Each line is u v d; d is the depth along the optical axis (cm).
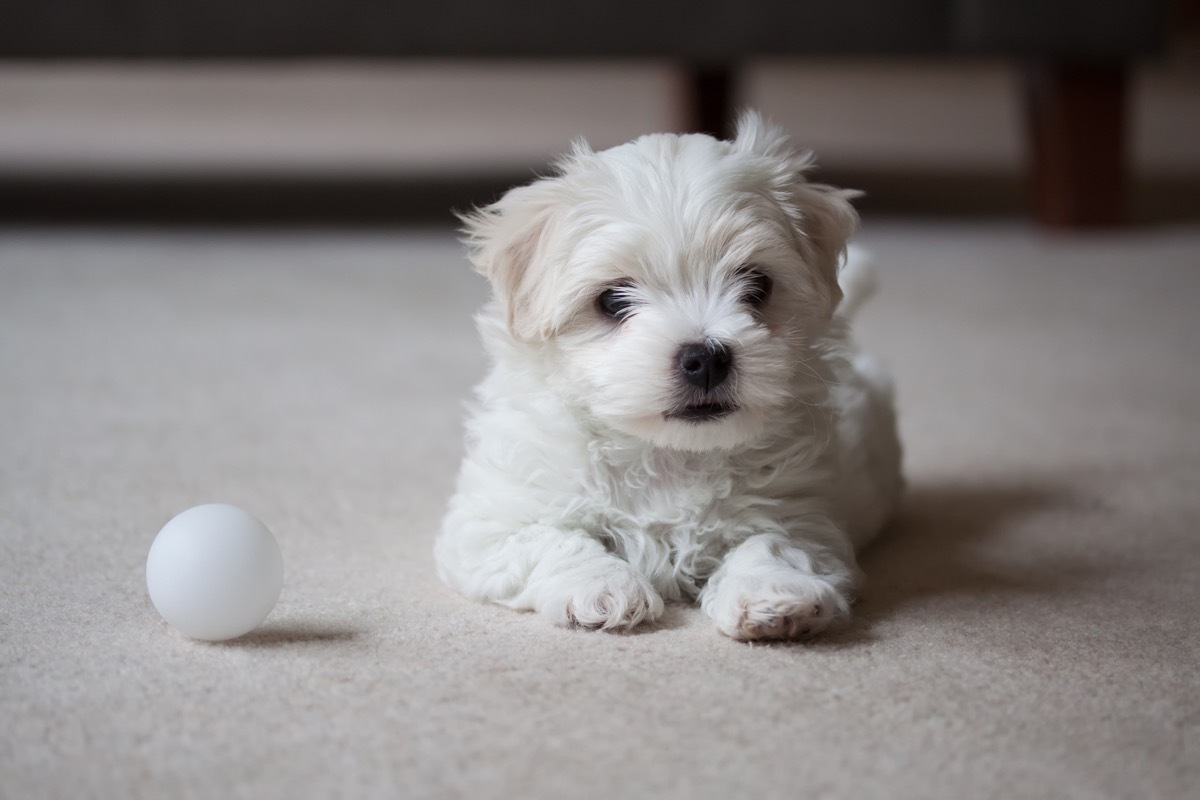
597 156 74
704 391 70
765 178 74
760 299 73
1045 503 88
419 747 62
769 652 69
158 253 162
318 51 162
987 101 375
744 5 166
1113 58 173
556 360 74
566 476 74
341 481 89
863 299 85
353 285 146
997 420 102
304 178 232
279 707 65
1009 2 168
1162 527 84
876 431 82
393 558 78
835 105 362
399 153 266
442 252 168
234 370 109
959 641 70
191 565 68
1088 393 108
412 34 163
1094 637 71
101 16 159
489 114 333
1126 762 62
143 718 64
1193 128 320
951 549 81
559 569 72
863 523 80
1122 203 186
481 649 69
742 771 61
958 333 127
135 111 336
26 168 236
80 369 108
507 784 61
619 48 166
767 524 74
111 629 70
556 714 64
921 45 169
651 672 67
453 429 98
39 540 79
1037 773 62
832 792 60
